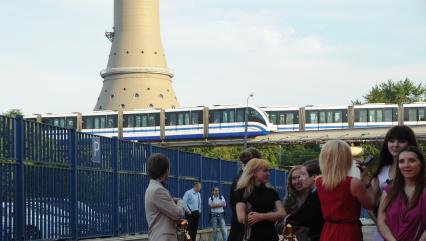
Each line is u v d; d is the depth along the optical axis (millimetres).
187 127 86562
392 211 9297
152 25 152750
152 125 87438
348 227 9883
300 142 84688
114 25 153375
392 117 84625
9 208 17141
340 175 9852
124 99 149625
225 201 32688
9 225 17125
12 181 17328
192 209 27516
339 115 85938
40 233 18484
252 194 11812
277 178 46312
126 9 151500
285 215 11797
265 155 113562
